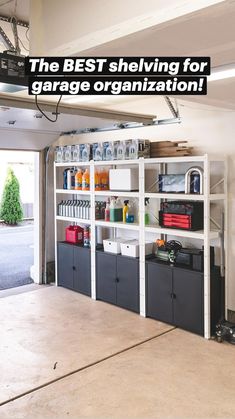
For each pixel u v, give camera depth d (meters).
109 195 5.16
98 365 3.50
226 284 4.29
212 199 4.04
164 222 4.48
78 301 5.28
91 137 5.84
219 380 3.24
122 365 3.50
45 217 6.22
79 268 5.59
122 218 5.21
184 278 4.21
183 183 4.30
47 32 1.81
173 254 4.44
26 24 3.11
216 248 4.41
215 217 4.35
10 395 3.03
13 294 5.64
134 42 1.61
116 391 3.08
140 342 3.97
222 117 4.29
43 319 4.62
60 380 3.25
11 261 7.83
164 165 4.82
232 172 4.24
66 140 6.26
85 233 5.55
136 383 3.20
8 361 3.57
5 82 2.19
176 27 1.45
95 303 5.19
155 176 4.94
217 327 4.03
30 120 4.64
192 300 4.16
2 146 5.62
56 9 1.75
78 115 4.03
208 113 4.39
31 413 2.80
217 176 4.34
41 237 6.21
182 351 3.76
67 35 1.71
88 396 3.02
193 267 4.23
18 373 3.36
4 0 2.71
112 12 1.51
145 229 4.59
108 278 5.12
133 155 4.80
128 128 5.30
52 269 6.32
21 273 6.88
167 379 3.26
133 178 4.87
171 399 2.97
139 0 1.43
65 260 5.85
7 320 4.59
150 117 4.82
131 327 4.36
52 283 6.24
